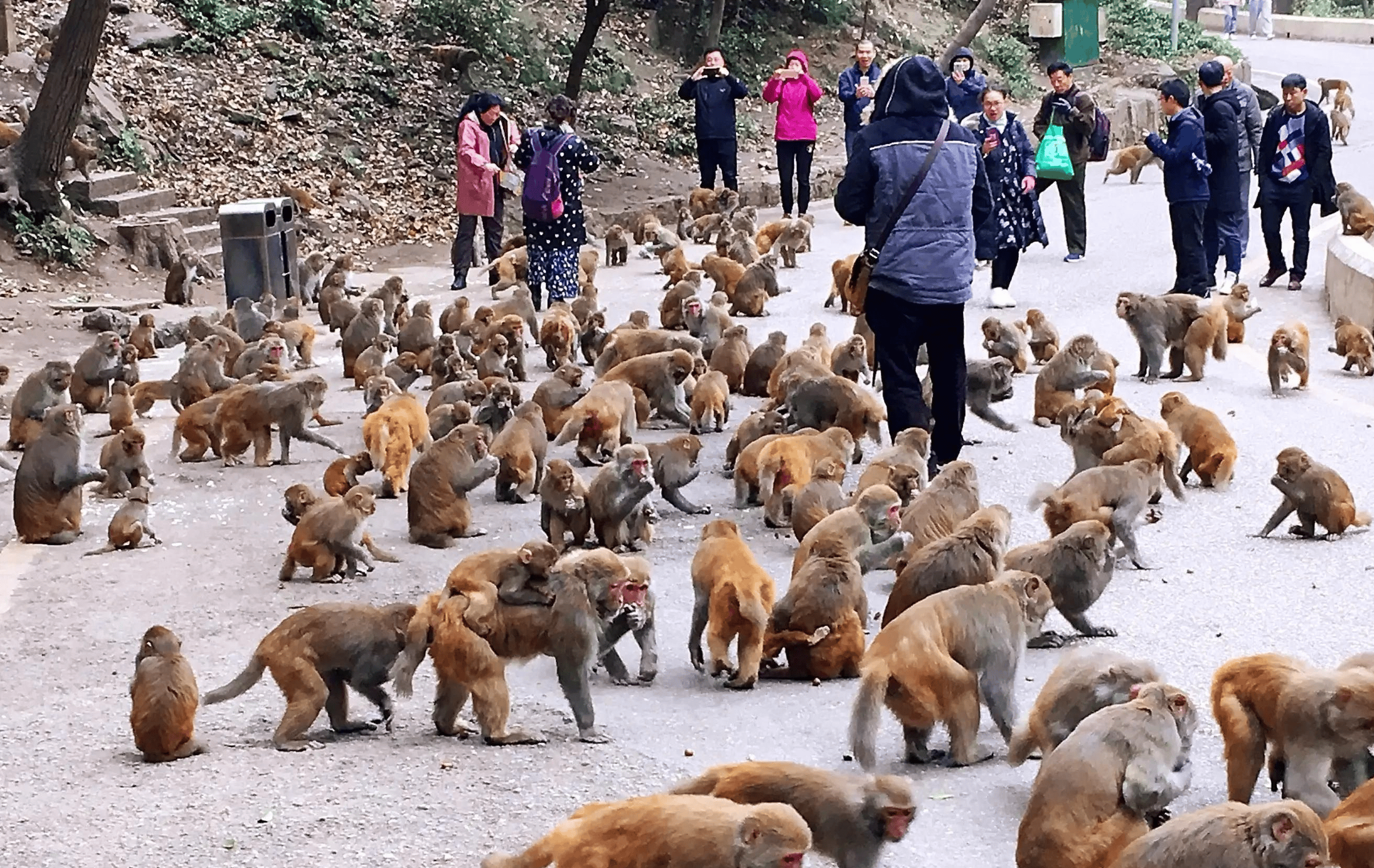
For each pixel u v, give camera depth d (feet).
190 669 22.11
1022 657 20.85
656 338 43.65
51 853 18.63
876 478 29.66
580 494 30.48
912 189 31.96
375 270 71.46
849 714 22.53
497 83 94.94
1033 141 92.48
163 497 36.11
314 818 19.53
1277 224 59.00
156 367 51.44
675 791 16.83
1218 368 46.83
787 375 36.83
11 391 47.47
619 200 84.38
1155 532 31.48
